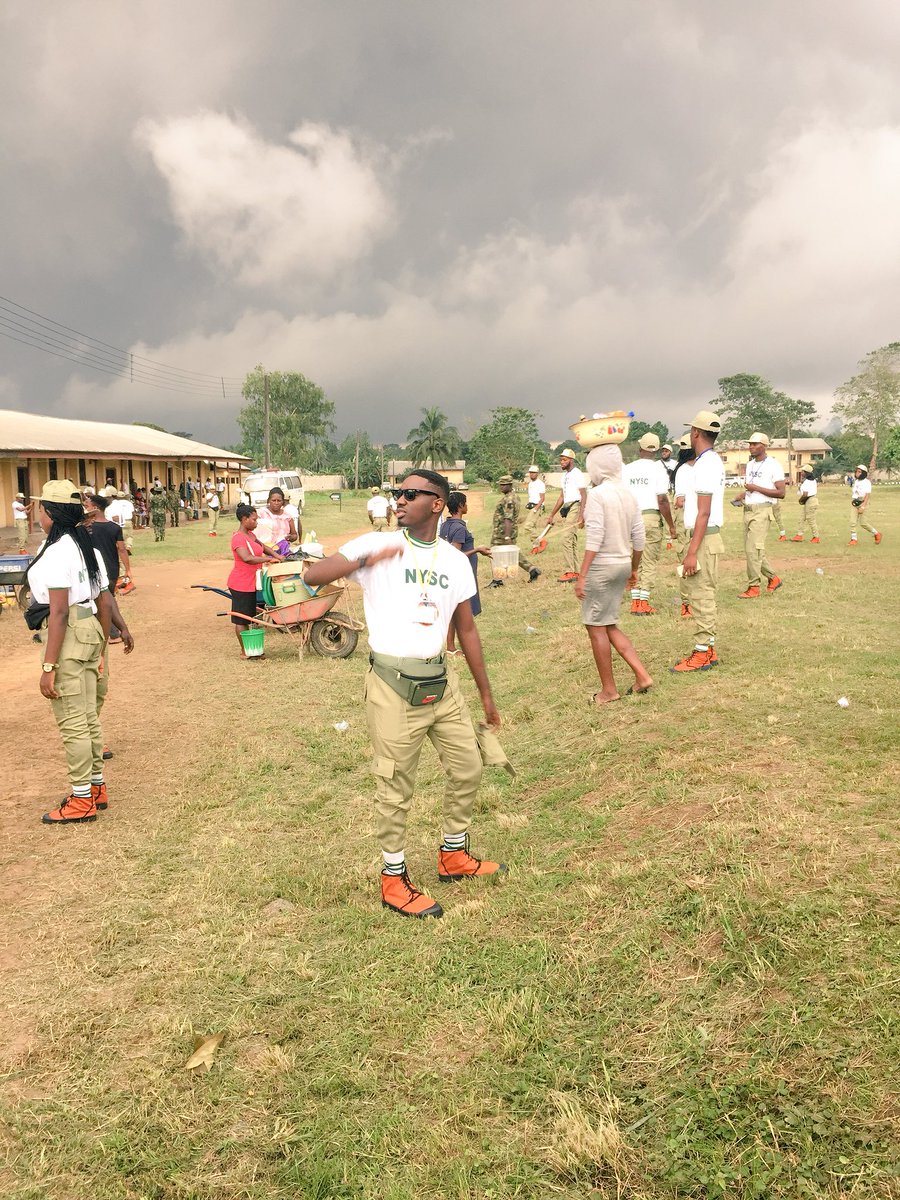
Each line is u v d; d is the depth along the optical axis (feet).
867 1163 6.71
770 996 8.89
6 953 12.64
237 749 22.85
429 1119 8.59
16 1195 8.07
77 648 17.30
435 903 12.91
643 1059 8.64
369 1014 10.46
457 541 28.71
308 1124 8.71
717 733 17.11
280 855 15.85
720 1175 7.02
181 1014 10.83
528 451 311.68
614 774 16.74
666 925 10.75
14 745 23.89
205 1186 8.04
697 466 21.67
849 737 15.42
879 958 8.87
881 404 293.02
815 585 35.04
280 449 308.19
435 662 12.55
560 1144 7.78
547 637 32.63
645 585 31.78
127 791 19.81
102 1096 9.43
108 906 14.02
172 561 74.13
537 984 10.41
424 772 20.08
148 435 160.86
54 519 17.10
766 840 11.96
